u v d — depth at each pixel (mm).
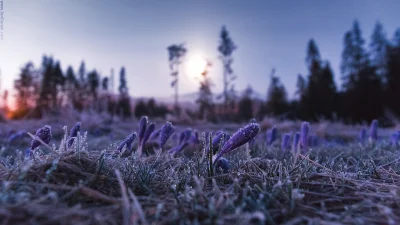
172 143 4648
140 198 1520
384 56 35188
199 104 17547
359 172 2107
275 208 1442
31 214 1120
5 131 7469
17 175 1535
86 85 40562
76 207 1181
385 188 1780
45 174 1569
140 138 2703
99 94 39000
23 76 37812
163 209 1355
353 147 4301
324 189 1774
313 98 35438
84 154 1854
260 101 35469
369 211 1441
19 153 2191
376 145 4363
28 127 8609
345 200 1604
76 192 1396
